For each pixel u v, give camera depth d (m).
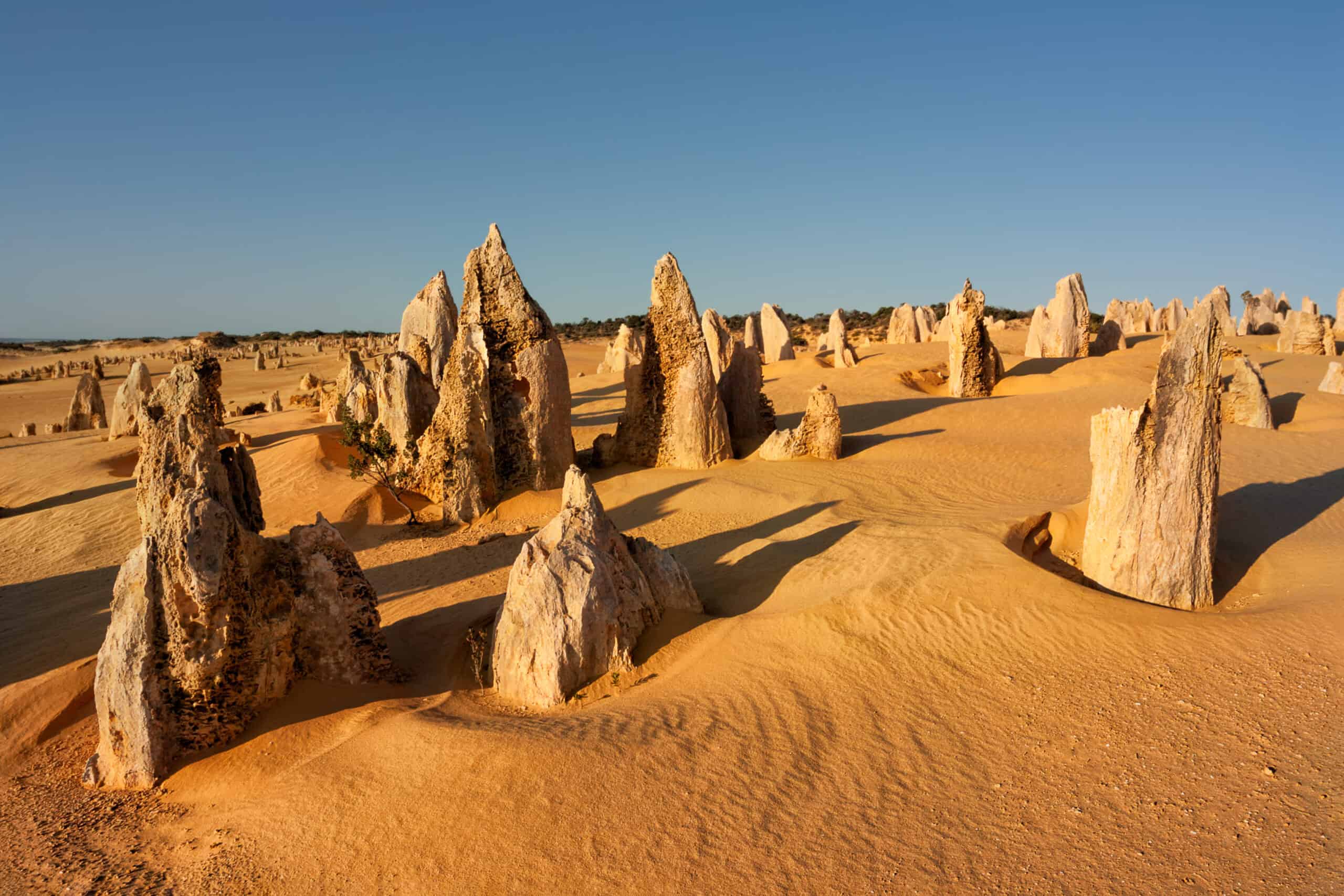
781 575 13.88
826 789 7.85
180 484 11.38
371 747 8.77
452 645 12.08
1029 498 18.84
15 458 30.83
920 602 11.31
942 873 6.69
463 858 7.09
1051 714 8.92
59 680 11.24
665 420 23.94
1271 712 8.49
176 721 9.24
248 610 9.70
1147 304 65.31
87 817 8.55
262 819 7.93
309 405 44.50
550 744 8.33
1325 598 10.85
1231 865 6.43
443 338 33.53
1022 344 62.81
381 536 20.41
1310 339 45.88
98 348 142.38
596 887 6.72
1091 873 6.54
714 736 8.68
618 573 11.16
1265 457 21.72
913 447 25.05
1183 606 12.02
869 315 122.19
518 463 22.34
